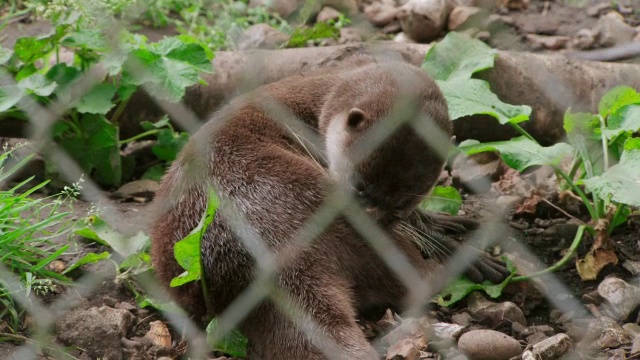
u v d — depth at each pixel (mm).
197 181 2135
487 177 2385
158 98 2314
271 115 2250
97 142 2367
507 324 2135
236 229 2086
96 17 2361
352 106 2271
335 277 2092
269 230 2088
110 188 2391
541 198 2299
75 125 2363
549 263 2229
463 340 2076
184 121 2438
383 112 2232
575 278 2199
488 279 2191
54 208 2178
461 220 2297
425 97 2238
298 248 2086
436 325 2119
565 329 2133
